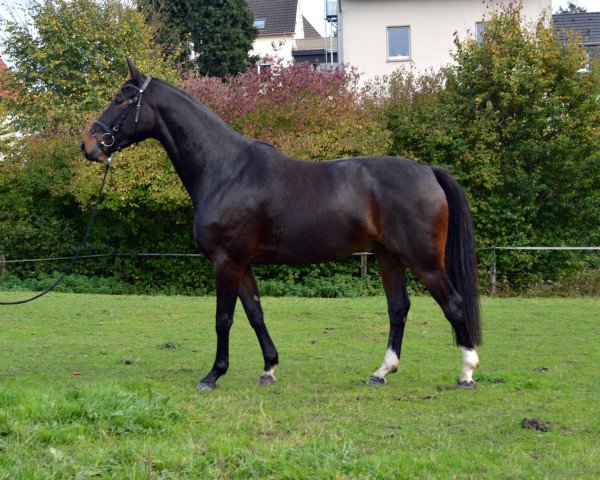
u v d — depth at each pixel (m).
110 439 4.61
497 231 16.75
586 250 16.95
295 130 17.05
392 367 6.81
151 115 6.74
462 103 17.22
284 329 10.54
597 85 16.73
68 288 17.41
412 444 4.70
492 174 16.31
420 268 6.30
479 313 6.43
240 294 6.82
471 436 4.89
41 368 7.59
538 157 16.56
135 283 18.31
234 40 35.62
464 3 29.95
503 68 16.56
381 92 18.70
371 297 15.37
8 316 11.92
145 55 27.09
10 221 18.61
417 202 6.27
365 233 6.39
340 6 31.25
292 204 6.39
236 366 7.82
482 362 7.92
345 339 9.68
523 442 4.75
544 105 16.55
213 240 6.49
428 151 17.02
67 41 26.17
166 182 16.38
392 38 30.44
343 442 4.64
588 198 16.45
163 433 4.80
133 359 8.21
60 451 4.18
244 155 6.59
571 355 8.30
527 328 10.52
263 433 4.91
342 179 6.42
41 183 17.94
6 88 26.86
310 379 7.02
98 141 6.70
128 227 18.02
